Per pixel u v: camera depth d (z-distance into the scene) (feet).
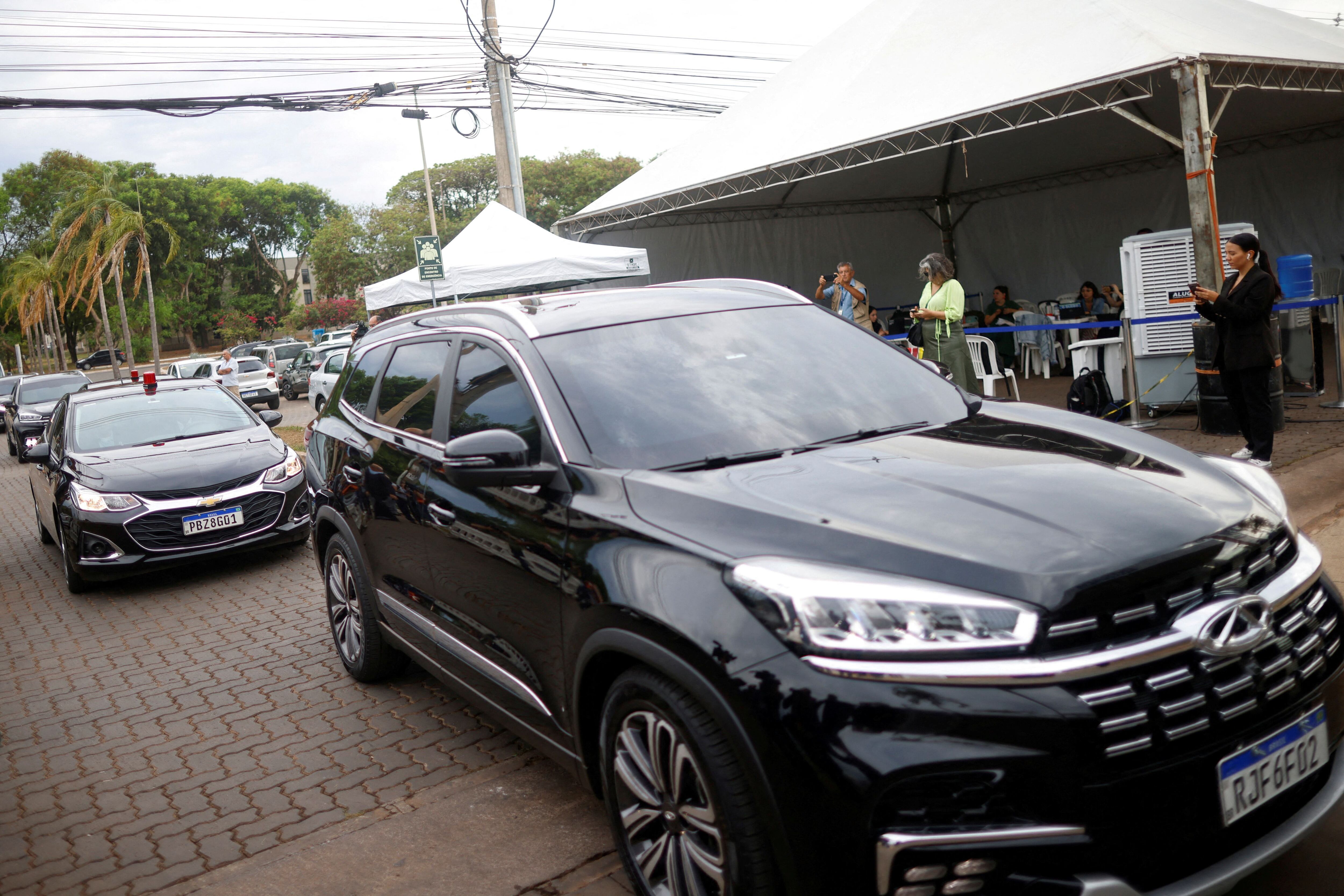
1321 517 17.56
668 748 7.84
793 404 10.42
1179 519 7.34
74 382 67.31
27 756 14.32
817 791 6.47
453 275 43.75
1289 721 7.19
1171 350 29.50
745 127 44.39
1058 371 47.26
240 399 28.89
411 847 10.43
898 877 6.36
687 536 7.80
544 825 10.59
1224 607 6.84
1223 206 52.90
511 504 9.86
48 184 227.61
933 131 33.73
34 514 38.65
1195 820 6.61
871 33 42.86
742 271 57.16
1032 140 48.57
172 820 11.75
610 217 48.39
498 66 53.31
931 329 29.07
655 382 10.41
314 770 12.70
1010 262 61.87
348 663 15.80
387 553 13.25
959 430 9.98
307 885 9.88
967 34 37.40
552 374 10.35
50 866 10.91
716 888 7.57
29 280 198.70
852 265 59.98
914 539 7.07
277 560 25.85
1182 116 26.53
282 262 329.31
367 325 31.63
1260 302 21.01
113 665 18.38
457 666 11.65
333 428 15.30
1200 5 35.47
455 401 11.77
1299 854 8.67
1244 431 22.25
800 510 7.68
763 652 6.78
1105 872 6.34
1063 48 31.50
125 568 22.77
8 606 24.12
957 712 6.29
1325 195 48.88
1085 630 6.46
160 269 237.45
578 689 8.70
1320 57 30.45
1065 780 6.23
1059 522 7.22
